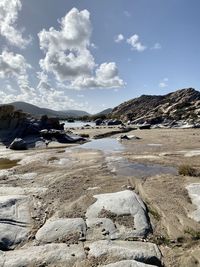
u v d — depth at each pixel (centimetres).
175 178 1320
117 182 1270
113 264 611
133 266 603
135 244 717
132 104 16562
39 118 3819
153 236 769
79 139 3178
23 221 843
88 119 13250
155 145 2620
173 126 5666
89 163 1759
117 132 4350
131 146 2606
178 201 999
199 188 1115
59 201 1019
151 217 883
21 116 3569
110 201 946
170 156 1958
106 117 13000
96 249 677
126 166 1653
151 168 1596
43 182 1290
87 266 621
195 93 12406
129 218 841
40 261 636
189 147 2405
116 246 693
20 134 3194
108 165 1688
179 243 742
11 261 635
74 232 768
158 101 14438
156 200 1013
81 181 1290
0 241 725
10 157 2084
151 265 614
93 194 1082
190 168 1440
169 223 838
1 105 3547
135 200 952
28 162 1848
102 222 820
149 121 7019
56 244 710
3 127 3400
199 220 850
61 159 1923
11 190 1150
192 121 6197
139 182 1261
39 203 998
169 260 670
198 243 742
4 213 868
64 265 625
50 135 3152
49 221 845
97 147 2598
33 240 746
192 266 650
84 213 891
